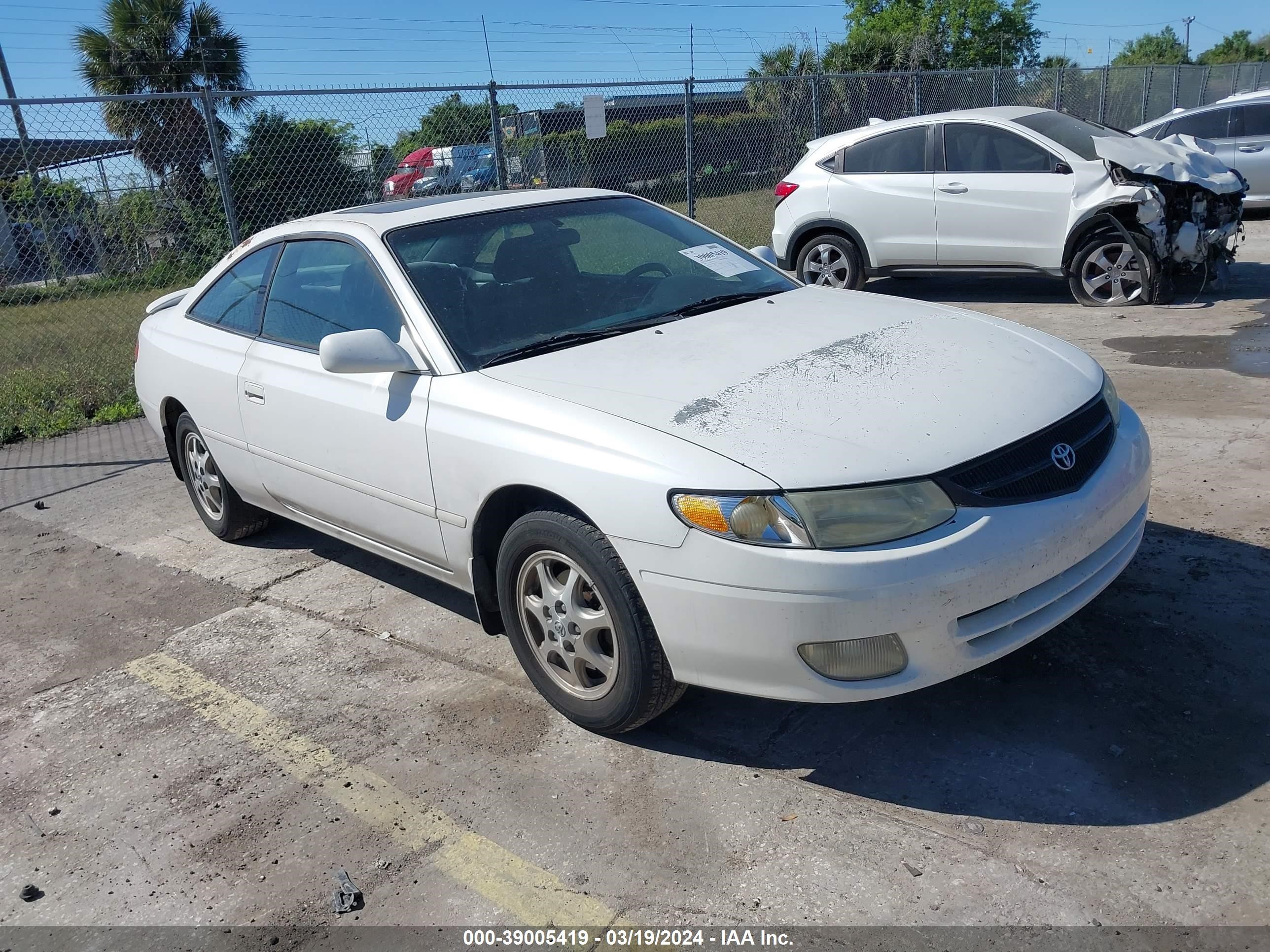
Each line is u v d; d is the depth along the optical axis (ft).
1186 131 44.47
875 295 13.48
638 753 10.04
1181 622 11.16
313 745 10.80
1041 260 28.25
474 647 12.58
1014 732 9.68
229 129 29.35
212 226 29.78
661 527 8.78
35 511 19.85
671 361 10.55
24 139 26.99
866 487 8.43
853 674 8.57
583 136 38.29
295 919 8.32
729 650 8.76
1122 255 27.22
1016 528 8.71
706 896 8.07
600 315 12.05
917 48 99.81
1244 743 9.17
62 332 31.40
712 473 8.63
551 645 10.43
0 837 9.83
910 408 9.30
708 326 11.64
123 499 20.07
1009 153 28.35
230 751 10.86
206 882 8.88
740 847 8.57
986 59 111.14
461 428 10.55
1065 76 57.57
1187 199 26.48
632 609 9.27
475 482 10.44
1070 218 27.30
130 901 8.75
